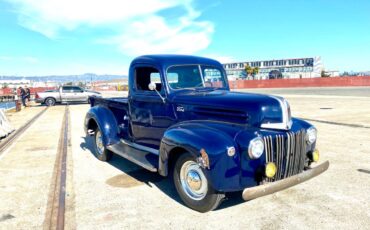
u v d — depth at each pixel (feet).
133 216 11.98
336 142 23.93
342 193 13.75
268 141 11.52
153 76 16.01
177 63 15.69
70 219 11.77
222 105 12.91
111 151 19.70
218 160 10.96
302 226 10.86
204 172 11.29
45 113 55.26
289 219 11.42
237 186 11.19
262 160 11.48
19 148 24.58
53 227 11.13
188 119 14.17
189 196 12.56
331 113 42.39
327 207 12.36
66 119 44.60
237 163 11.13
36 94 75.61
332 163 18.26
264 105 12.16
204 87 16.37
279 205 12.67
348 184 14.84
